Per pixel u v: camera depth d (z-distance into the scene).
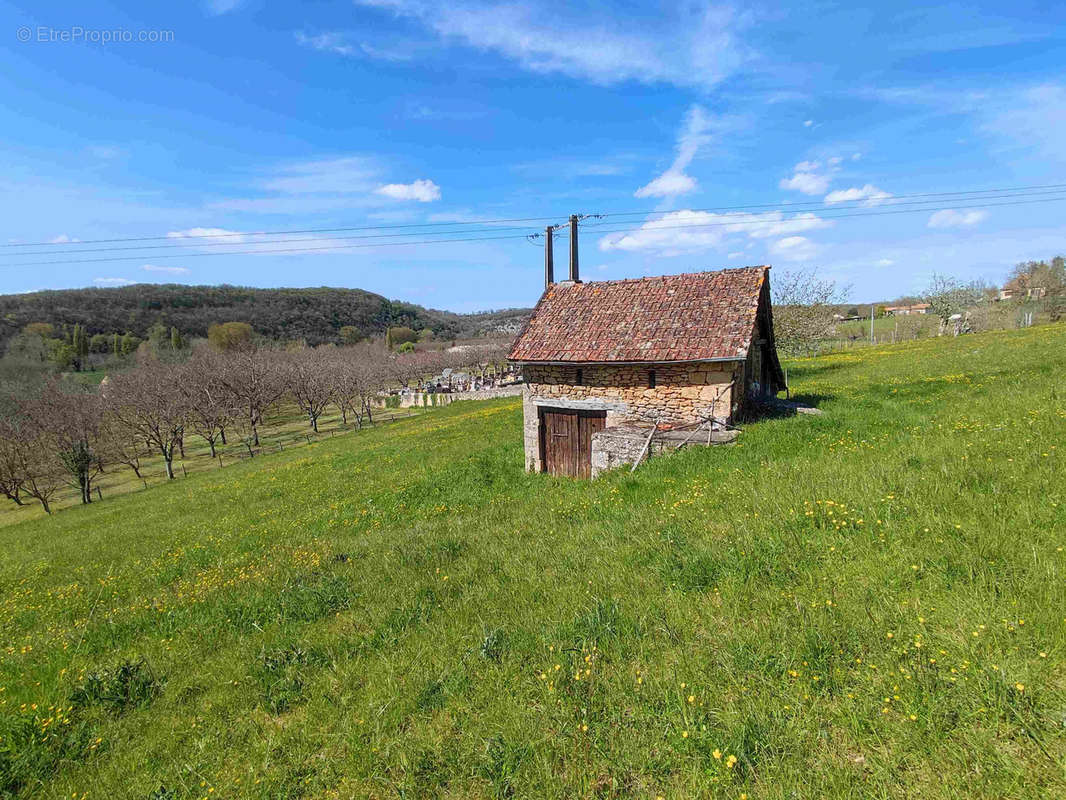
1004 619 3.79
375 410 70.56
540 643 5.01
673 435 12.98
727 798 2.99
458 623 5.77
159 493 29.72
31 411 37.38
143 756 4.47
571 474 16.06
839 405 15.30
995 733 3.05
